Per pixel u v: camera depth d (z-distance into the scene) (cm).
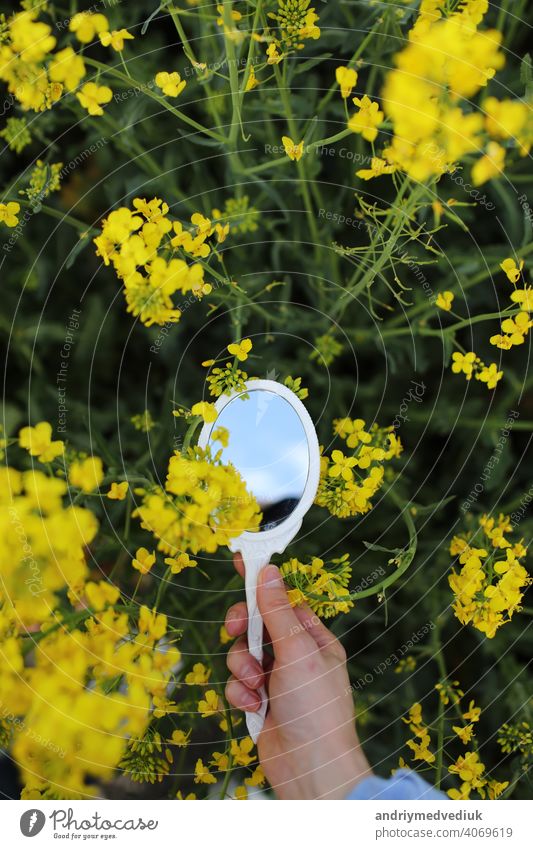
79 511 50
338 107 58
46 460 50
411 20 58
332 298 63
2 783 61
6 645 48
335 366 65
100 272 63
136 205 50
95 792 54
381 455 53
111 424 62
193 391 62
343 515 52
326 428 62
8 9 59
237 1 52
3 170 62
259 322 63
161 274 50
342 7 57
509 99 60
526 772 58
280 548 51
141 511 50
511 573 53
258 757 59
